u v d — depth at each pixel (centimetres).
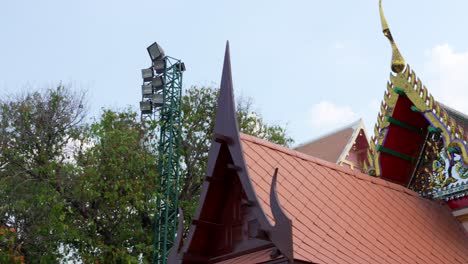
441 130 2711
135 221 5050
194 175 5691
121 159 4938
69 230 4641
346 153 3647
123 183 4891
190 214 5172
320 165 2311
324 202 2145
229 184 2077
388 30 2898
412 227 2338
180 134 5603
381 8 2934
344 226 2089
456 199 2602
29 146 5219
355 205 2236
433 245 2303
